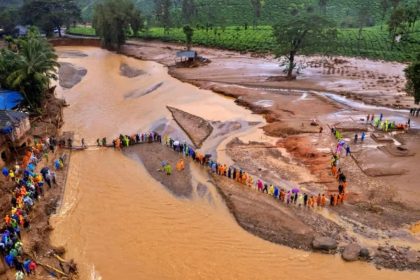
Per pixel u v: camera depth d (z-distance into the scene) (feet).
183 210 122.52
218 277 96.53
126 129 187.01
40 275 93.45
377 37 366.22
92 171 146.00
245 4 505.66
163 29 464.65
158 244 108.06
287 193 126.82
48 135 171.42
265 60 326.85
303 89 244.22
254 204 123.03
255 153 157.99
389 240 106.42
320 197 121.60
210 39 396.16
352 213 118.32
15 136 146.92
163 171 144.66
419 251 102.22
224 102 225.56
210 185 135.74
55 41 419.95
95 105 224.12
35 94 191.83
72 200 127.85
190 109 213.25
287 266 99.60
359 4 503.61
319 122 185.78
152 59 345.31
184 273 97.91
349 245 103.09
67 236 110.93
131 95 242.78
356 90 239.50
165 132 181.57
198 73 287.48
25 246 101.24
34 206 118.01
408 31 357.82
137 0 654.53
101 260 102.27
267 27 421.59
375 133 170.09
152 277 96.84
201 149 162.30
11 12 444.14
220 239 109.40
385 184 132.87
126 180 139.85
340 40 362.53
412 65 174.19
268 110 204.44
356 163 146.41
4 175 129.39
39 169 142.10
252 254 103.65
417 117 191.01
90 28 499.51
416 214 117.39
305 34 254.06
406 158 148.46
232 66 306.35
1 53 193.16
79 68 313.53
